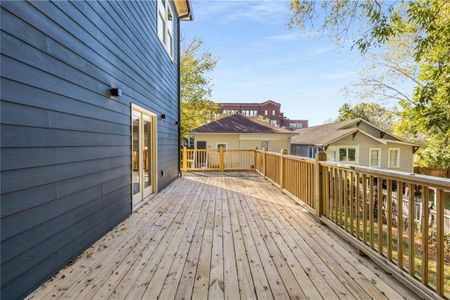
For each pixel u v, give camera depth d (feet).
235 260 8.86
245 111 154.71
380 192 8.18
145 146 18.98
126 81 14.29
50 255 7.71
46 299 6.62
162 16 24.34
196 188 23.29
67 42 8.66
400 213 7.34
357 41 17.10
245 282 7.45
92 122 10.40
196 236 11.20
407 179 6.84
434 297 5.97
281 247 9.99
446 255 14.19
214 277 7.73
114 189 12.54
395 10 16.40
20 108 6.57
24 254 6.68
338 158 52.11
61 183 8.30
